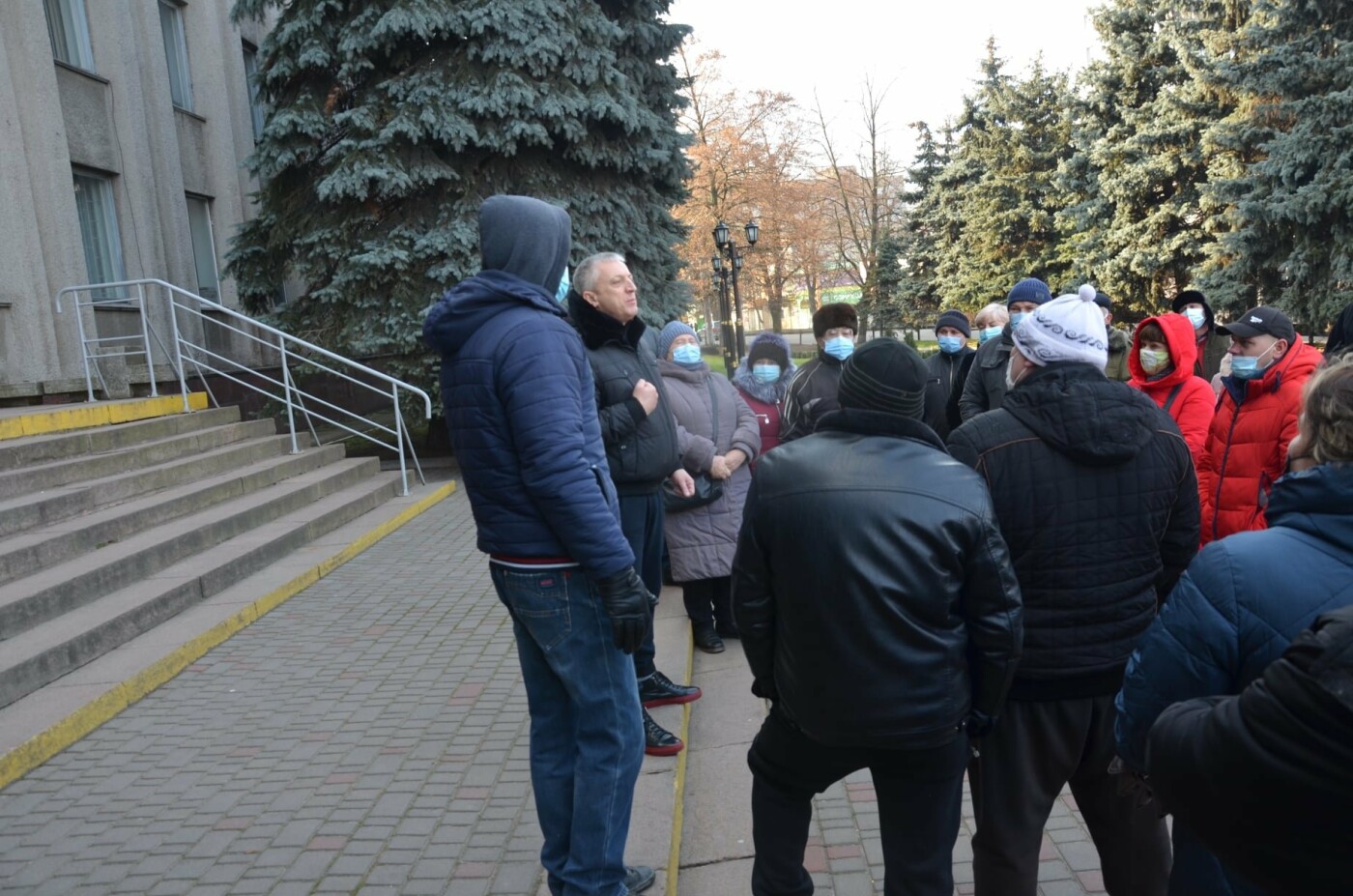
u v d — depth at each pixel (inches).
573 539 90.5
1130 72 970.1
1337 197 714.2
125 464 281.6
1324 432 57.4
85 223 481.1
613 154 488.4
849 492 83.3
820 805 141.6
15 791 137.6
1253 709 45.2
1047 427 88.0
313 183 470.6
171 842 122.6
